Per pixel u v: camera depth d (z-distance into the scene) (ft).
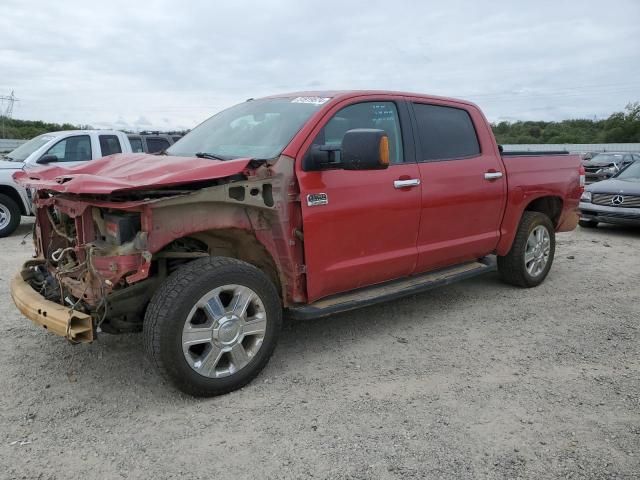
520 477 9.21
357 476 9.22
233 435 10.43
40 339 14.96
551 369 13.50
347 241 13.88
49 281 13.20
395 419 11.03
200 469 9.40
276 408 11.44
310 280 13.25
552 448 10.05
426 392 12.21
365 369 13.41
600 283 21.71
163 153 15.79
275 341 12.64
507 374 13.19
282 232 12.71
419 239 15.85
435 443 10.18
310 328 16.21
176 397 11.88
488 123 18.61
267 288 12.32
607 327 16.57
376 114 15.15
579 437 10.43
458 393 12.17
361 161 12.16
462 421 10.97
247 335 12.21
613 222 35.01
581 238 33.14
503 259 20.02
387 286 15.62
